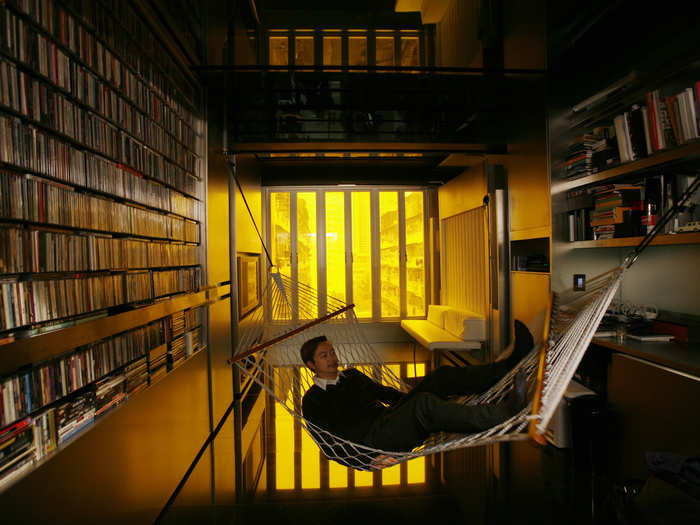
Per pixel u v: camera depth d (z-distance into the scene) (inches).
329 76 166.7
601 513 90.6
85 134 73.0
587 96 141.6
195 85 134.3
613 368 108.3
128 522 79.1
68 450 62.1
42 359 56.8
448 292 253.3
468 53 182.1
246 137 166.1
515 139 165.6
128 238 89.2
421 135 169.0
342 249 302.4
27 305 56.7
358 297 302.2
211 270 140.5
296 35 192.1
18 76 57.2
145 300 94.6
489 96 169.5
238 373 175.3
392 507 94.9
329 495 100.8
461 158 196.1
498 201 174.4
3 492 49.1
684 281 118.3
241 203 190.1
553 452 123.1
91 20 75.9
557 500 96.3
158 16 103.8
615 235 119.2
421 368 221.3
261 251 249.9
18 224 58.8
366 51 191.3
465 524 87.5
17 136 56.4
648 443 96.3
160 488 94.5
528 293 157.1
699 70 106.1
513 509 92.9
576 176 136.1
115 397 78.5
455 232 238.8
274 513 93.0
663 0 108.0
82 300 69.5
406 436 76.9
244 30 190.1
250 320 201.8
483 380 89.4
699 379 84.1
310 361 101.0
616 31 121.7
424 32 189.5
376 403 98.0
